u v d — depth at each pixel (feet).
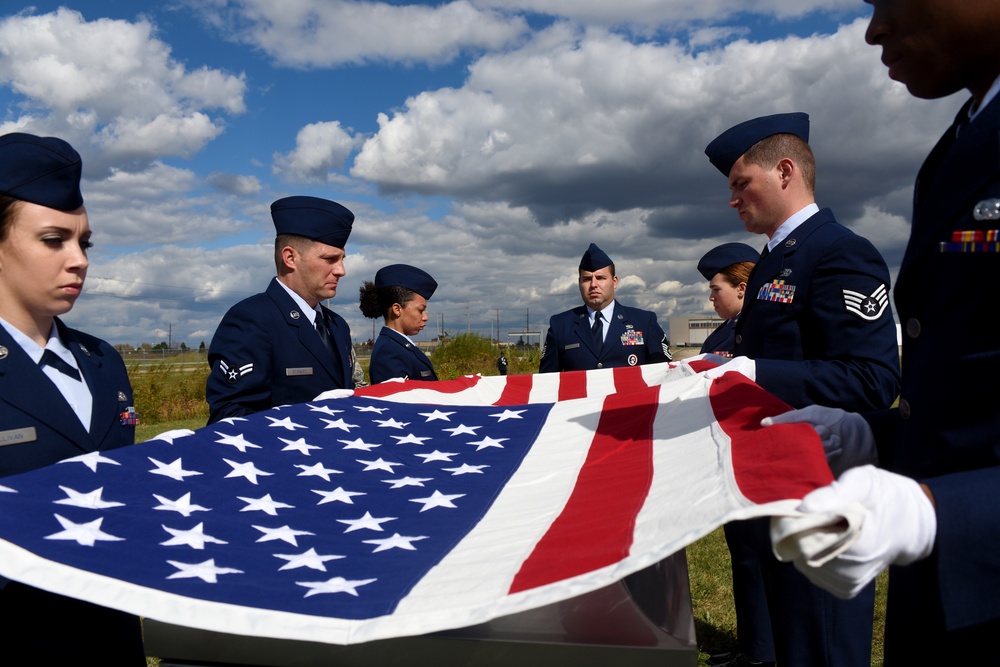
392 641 4.52
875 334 7.74
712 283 16.30
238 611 3.73
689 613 4.90
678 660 4.31
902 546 3.12
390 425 8.59
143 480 5.33
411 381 11.09
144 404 59.36
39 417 5.61
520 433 8.34
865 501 3.08
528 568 3.83
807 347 8.48
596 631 4.38
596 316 20.76
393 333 15.61
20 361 5.65
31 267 5.54
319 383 11.05
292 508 5.63
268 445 6.91
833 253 8.15
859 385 7.51
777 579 8.57
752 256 16.01
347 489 6.23
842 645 8.30
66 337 6.27
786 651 8.50
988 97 4.09
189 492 5.43
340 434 7.85
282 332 10.84
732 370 7.70
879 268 7.98
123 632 5.98
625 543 3.63
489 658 4.45
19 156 5.41
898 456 4.48
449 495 6.14
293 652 4.61
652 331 20.66
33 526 4.30
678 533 3.39
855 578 3.10
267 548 4.75
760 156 9.01
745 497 3.55
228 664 4.67
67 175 5.59
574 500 5.36
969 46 3.95
